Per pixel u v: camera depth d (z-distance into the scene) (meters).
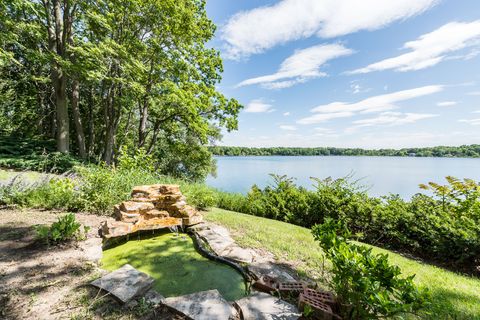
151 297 2.38
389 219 5.07
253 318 2.05
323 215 6.10
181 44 13.47
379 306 1.68
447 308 2.48
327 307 2.13
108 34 11.82
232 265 3.23
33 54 9.76
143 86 12.47
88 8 10.51
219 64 15.52
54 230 3.32
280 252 3.77
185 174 19.14
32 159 10.27
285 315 2.12
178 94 12.44
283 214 6.92
